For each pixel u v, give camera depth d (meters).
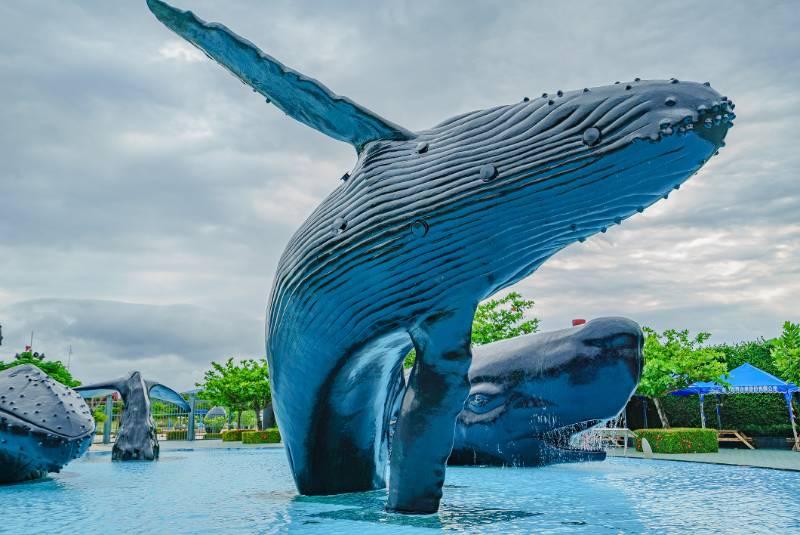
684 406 27.83
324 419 7.62
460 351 5.96
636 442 19.86
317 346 6.77
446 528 5.70
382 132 6.25
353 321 6.37
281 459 17.36
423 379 6.10
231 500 7.93
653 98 5.06
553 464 13.00
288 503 7.46
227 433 35.72
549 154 5.31
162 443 32.00
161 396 18.20
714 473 11.56
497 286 5.89
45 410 10.48
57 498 8.41
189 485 10.05
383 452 8.56
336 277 6.26
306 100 6.23
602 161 5.12
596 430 18.42
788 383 22.75
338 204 6.43
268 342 7.59
